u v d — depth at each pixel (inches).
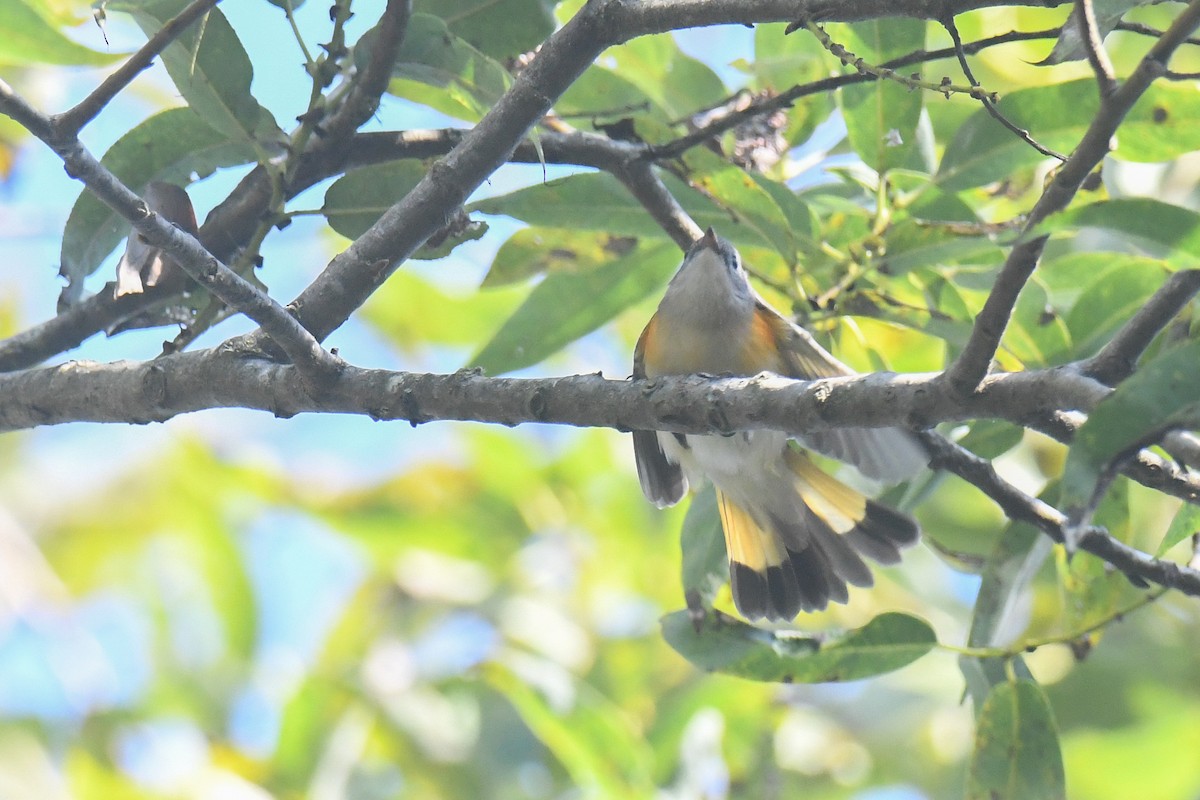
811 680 263.0
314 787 379.6
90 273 263.4
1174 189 396.2
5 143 378.9
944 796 441.1
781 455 293.7
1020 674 255.0
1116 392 155.6
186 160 258.2
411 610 460.1
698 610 271.0
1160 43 165.5
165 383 228.7
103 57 288.2
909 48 277.0
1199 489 209.2
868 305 280.1
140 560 531.5
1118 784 471.5
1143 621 464.4
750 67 315.3
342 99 260.4
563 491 459.8
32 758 433.4
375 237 234.1
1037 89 269.9
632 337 505.0
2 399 241.4
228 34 232.4
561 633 433.1
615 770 336.5
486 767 402.9
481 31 263.9
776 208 275.7
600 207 277.3
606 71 314.7
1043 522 242.8
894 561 301.1
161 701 441.4
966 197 330.6
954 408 182.9
